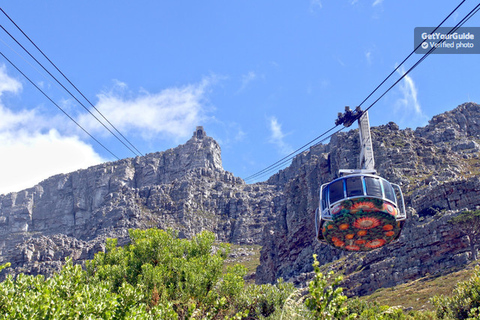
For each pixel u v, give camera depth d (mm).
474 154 157375
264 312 45875
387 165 142750
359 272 107125
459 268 90250
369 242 35438
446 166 142000
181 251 56219
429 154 149250
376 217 32344
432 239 100688
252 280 176375
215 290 49844
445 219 101250
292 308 28516
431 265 97188
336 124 45094
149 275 48656
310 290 22953
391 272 100688
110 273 52062
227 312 46562
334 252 137375
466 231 96688
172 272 51344
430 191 115875
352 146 166375
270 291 47719
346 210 32344
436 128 185500
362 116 43531
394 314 52031
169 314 34750
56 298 28938
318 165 179250
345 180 32844
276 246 174125
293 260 162625
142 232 60000
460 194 110812
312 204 168250
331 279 112188
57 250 197875
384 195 32062
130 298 35125
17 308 26875
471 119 189750
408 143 152250
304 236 166000
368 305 65625
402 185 132750
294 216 173875
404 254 103000
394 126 165625
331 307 22688
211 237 57969
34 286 32531
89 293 31578
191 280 48062
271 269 169000
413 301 79500
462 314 52031
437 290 80000
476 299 51594
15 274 182500
